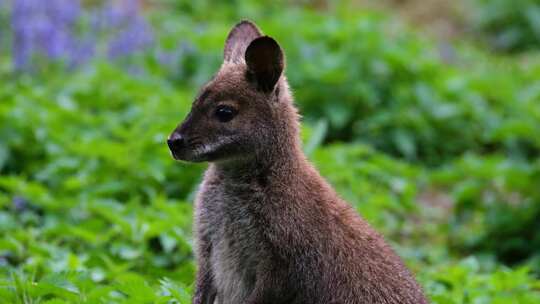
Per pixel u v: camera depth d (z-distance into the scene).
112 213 11.37
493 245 14.34
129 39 17.62
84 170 13.05
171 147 8.41
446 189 16.59
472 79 19.41
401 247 13.30
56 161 13.12
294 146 8.64
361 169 14.80
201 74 17.98
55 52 16.44
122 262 10.80
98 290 8.54
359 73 18.12
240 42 9.18
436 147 17.83
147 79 16.84
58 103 14.68
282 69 8.53
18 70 16.25
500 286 10.74
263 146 8.47
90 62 17.06
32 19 16.92
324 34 18.94
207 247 8.63
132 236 11.06
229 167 8.53
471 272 11.07
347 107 17.69
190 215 12.09
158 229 10.95
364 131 17.55
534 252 14.08
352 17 20.86
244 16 22.84
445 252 13.68
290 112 8.73
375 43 18.53
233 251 8.48
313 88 17.77
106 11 18.39
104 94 15.50
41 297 8.63
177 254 11.23
